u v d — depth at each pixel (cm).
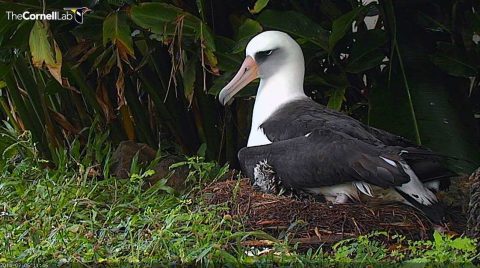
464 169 880
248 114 1000
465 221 757
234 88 875
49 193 801
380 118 912
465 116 925
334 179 743
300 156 759
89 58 976
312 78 953
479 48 969
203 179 872
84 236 727
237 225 736
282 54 866
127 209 799
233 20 981
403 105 916
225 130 1009
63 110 1062
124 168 930
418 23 971
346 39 972
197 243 689
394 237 693
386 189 736
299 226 726
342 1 1004
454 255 646
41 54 873
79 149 1002
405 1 975
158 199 829
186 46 925
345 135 754
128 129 1016
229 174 895
